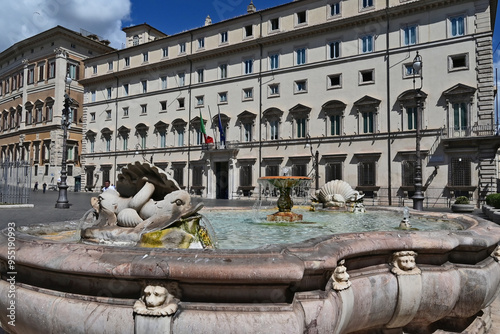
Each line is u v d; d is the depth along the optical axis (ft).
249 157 124.57
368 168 104.27
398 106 101.14
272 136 122.62
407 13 100.94
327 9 113.70
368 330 13.08
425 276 12.34
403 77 100.89
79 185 179.42
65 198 67.56
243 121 127.85
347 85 109.40
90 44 180.14
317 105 114.21
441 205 93.40
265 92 124.06
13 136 196.65
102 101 164.86
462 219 23.09
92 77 164.45
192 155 138.51
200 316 8.52
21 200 70.79
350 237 11.73
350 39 109.70
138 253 9.16
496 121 94.94
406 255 12.16
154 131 149.07
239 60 130.00
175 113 144.36
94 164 164.66
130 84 156.97
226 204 93.56
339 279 10.39
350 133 107.96
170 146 143.95
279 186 31.14
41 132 178.70
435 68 96.73
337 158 108.88
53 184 171.32
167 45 147.64
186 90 141.79
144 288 8.86
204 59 137.90
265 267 8.53
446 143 92.53
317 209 40.11
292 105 118.73
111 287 9.18
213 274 8.43
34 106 182.09
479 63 91.15
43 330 9.69
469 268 13.44
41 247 10.25
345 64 110.01
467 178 90.79
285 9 121.29
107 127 161.58
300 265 8.86
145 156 150.00
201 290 8.85
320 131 113.29
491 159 88.33
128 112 156.97
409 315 12.41
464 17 93.81
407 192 98.02
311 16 116.57
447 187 92.89
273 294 8.91
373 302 11.57
